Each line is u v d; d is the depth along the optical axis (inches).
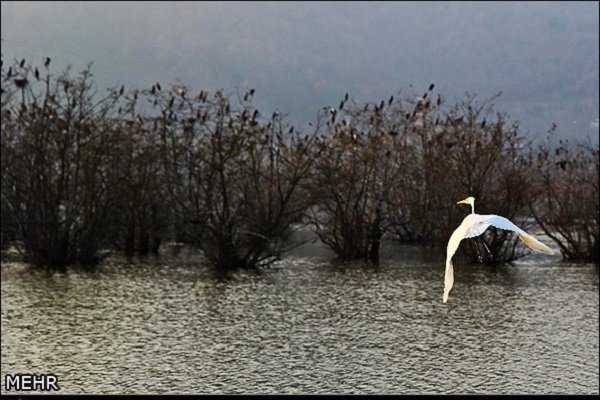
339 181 2208.4
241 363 1103.6
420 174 2337.6
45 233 2106.3
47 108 2084.2
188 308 1510.8
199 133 2101.4
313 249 2642.7
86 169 2113.7
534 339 1253.7
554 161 2273.6
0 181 2107.5
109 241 2492.6
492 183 2202.3
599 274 2006.6
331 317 1425.9
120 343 1211.9
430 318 1419.8
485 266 2146.9
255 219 2106.3
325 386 997.2
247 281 1879.9
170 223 2460.6
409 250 2551.7
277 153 2116.1
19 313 1438.2
